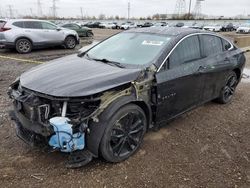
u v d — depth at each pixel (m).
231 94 6.05
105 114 3.25
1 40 12.43
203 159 3.77
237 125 4.92
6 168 3.38
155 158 3.72
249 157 3.89
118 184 3.19
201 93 4.87
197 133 4.51
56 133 3.05
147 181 3.26
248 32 40.62
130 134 3.64
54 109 3.18
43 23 13.45
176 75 4.08
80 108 3.16
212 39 5.18
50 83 3.36
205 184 3.27
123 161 3.62
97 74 3.55
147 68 3.79
